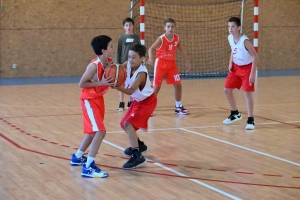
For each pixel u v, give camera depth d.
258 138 7.11
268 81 14.21
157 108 9.77
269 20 17.22
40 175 5.27
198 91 12.17
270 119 8.56
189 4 16.05
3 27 14.50
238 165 5.69
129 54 5.52
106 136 7.18
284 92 11.92
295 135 7.32
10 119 8.48
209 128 7.82
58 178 5.16
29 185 4.91
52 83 13.63
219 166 5.64
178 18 16.05
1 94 11.48
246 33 16.80
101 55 5.28
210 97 11.17
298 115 8.92
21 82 13.77
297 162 5.82
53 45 15.10
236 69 7.76
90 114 5.27
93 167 5.23
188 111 9.09
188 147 6.57
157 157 6.06
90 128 5.28
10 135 7.23
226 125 8.06
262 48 17.28
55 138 7.06
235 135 7.31
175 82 8.94
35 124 8.07
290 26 17.58
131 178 5.18
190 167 5.61
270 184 4.95
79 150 5.64
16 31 14.66
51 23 14.98
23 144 6.68
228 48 16.62
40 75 15.09
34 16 14.77
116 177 5.22
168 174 5.32
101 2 15.36
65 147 6.53
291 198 4.51
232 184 4.95
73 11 15.12
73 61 15.38
